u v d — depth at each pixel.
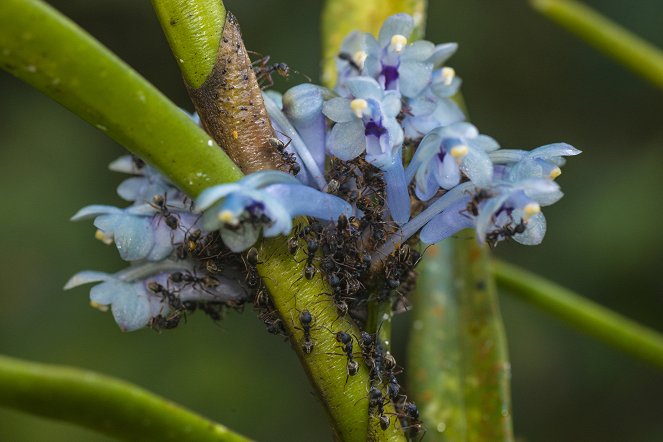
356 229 0.26
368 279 0.27
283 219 0.25
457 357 0.30
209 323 0.52
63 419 0.25
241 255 0.26
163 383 0.51
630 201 0.56
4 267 0.51
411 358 0.30
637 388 0.57
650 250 0.55
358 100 0.26
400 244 0.26
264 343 0.53
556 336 0.56
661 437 0.57
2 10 0.24
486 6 0.61
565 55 0.61
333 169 0.27
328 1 0.31
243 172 0.26
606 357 0.56
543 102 0.62
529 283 0.32
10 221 0.52
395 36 0.27
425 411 0.30
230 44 0.26
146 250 0.27
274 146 0.26
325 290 0.26
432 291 0.30
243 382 0.52
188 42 0.25
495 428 0.30
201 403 0.51
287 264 0.26
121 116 0.25
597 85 0.62
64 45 0.24
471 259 0.30
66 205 0.53
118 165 0.27
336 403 0.26
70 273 0.52
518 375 0.56
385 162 0.26
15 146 0.54
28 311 0.51
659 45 0.58
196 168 0.25
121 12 0.60
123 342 0.51
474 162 0.26
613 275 0.56
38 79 0.24
